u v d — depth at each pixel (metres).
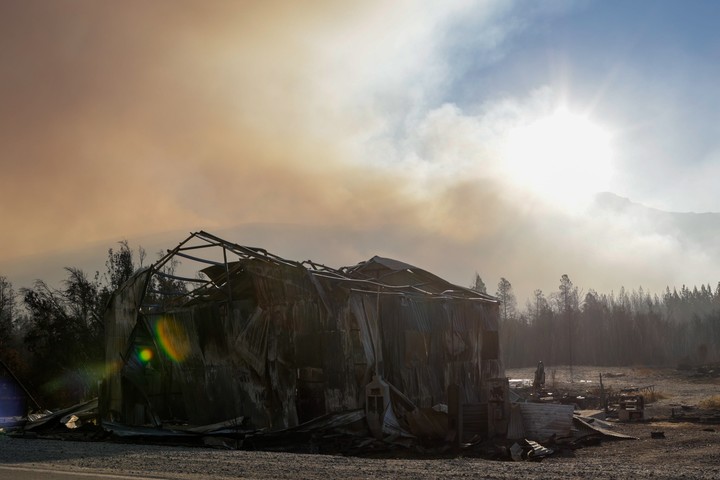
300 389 22.22
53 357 51.94
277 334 21.78
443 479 9.44
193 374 23.05
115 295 24.11
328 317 21.47
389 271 29.86
